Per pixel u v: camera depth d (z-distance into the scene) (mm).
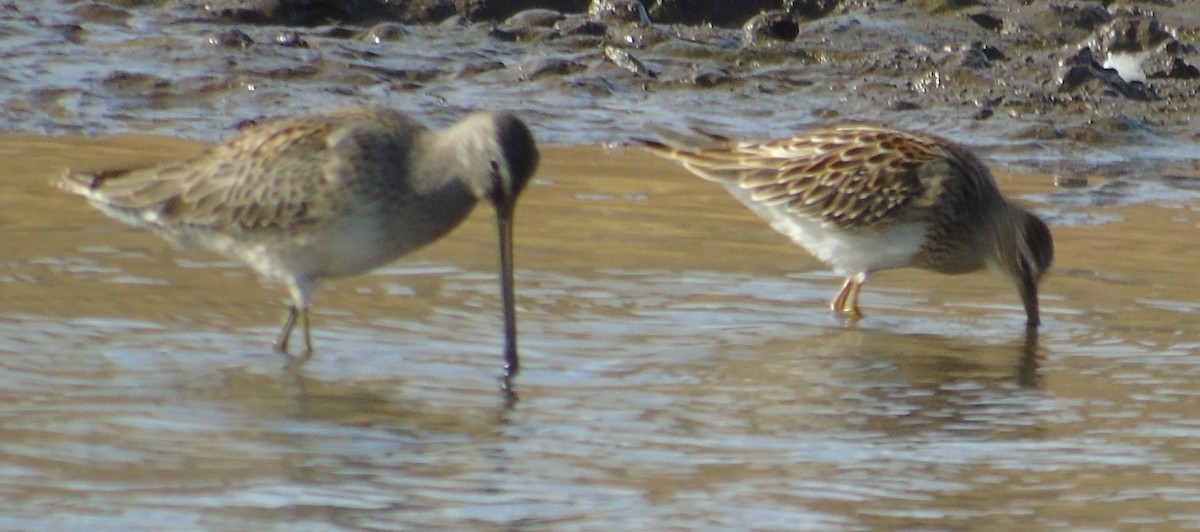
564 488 9781
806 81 22094
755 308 14000
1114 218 17203
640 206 16812
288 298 13508
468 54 22344
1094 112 20984
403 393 11469
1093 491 10008
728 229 16281
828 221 15023
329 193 12023
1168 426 11312
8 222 14906
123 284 13508
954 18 24859
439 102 20344
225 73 20703
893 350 13047
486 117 12016
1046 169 19062
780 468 10266
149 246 14539
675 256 15266
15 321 12453
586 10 24656
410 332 12844
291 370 11852
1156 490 10039
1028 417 11469
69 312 12742
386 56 22031
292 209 12117
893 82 22047
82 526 8906
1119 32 23594
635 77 21719
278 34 22578
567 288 14117
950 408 11641
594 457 10344
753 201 15469
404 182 12141
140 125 18797
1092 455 10680
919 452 10664
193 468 9875
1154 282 15078
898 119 20609
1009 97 21281
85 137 18141
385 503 9453
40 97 19453
